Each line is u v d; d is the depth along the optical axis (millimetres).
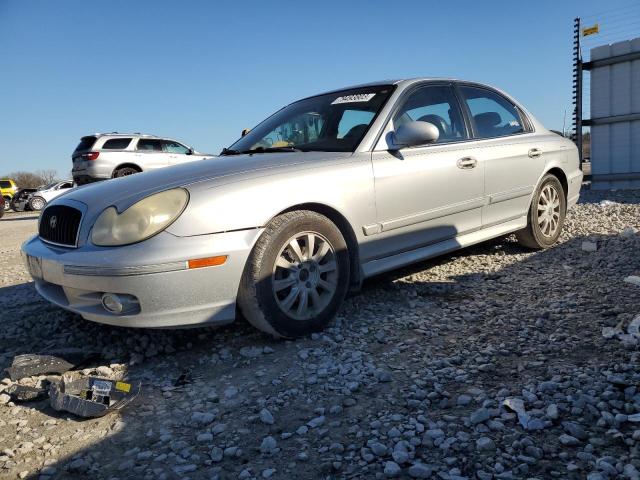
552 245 5320
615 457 1870
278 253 3080
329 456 2045
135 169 15062
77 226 3047
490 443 1989
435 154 4012
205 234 2857
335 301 3361
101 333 3562
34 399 2746
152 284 2760
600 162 10758
